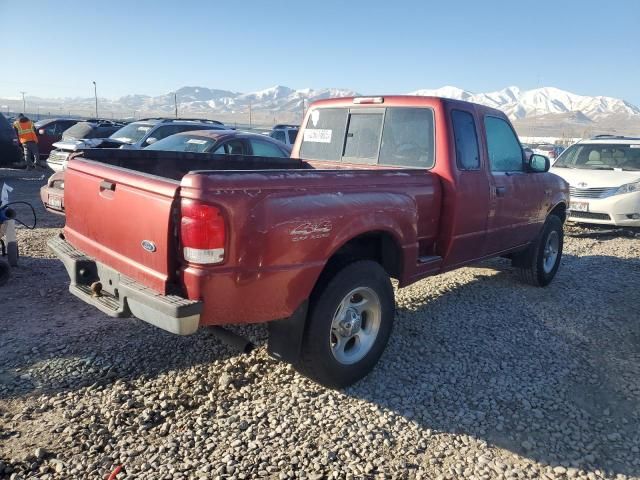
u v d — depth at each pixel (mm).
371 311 3994
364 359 3930
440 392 3918
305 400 3705
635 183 9992
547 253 6652
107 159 4504
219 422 3398
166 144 9297
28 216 9891
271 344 3699
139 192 3225
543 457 3240
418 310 5520
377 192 3912
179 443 3170
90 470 2908
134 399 3602
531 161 5816
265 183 3164
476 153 4977
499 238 5469
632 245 9477
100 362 4113
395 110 5004
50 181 8039
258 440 3232
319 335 3568
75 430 3230
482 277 6910
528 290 6449
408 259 4180
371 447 3238
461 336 4918
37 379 3834
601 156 11375
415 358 4438
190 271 2977
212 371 4035
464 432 3455
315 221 3371
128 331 4703
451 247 4719
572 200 10344
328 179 3564
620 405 3885
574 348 4809
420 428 3465
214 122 18750
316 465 3029
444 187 4613
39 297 5488
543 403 3846
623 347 4891
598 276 7262
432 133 4707
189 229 2941
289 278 3299
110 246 3566
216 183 2953
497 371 4289
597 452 3316
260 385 3885
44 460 2975
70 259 3754
